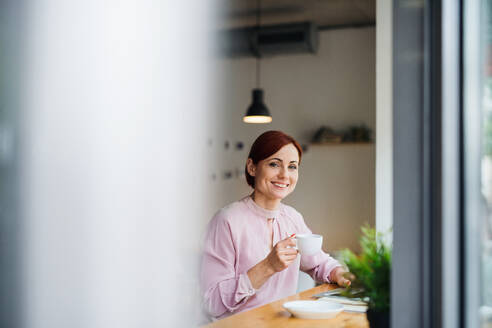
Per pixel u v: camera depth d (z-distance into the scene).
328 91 4.03
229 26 3.69
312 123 4.06
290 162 1.41
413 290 0.89
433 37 0.93
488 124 1.09
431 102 0.93
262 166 1.39
